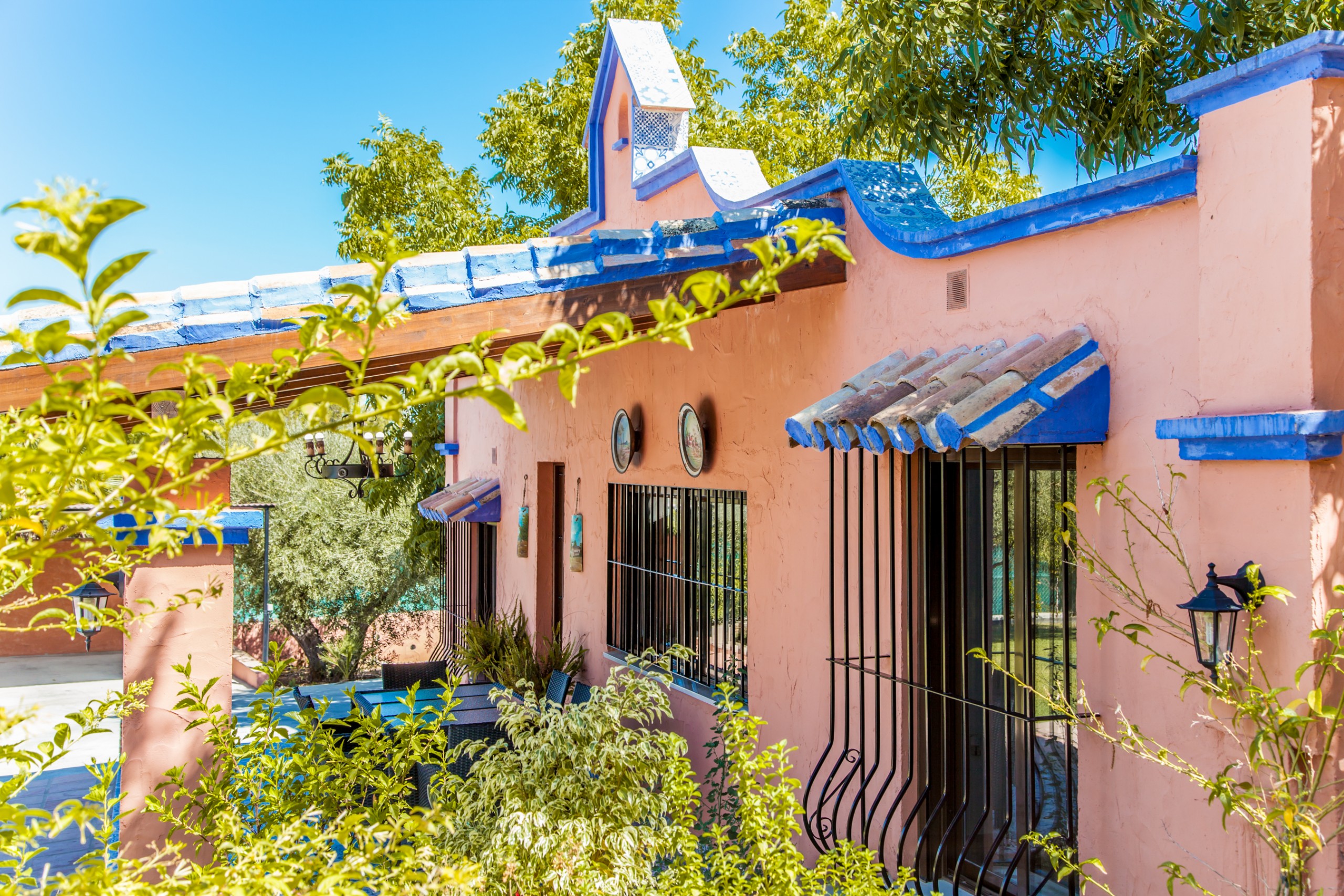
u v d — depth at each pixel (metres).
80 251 1.18
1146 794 3.22
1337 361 2.70
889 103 6.61
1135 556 3.30
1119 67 6.47
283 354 1.58
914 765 4.48
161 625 3.97
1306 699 2.46
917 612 4.49
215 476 4.04
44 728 10.38
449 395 1.41
